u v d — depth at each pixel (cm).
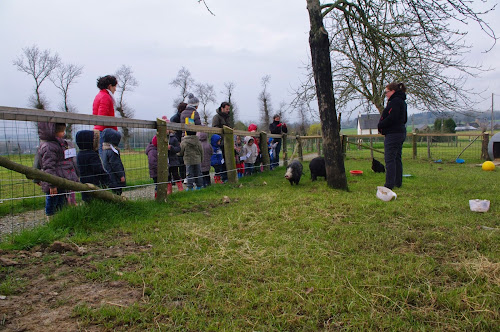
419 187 702
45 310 234
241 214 477
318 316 229
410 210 482
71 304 242
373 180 839
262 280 279
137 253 336
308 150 2408
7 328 211
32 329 212
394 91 648
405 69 956
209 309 238
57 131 445
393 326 216
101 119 464
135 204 495
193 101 714
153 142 698
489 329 212
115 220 436
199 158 722
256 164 1092
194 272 292
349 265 304
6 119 356
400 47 870
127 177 916
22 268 300
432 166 1245
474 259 304
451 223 414
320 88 674
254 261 313
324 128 684
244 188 729
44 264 310
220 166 892
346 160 1546
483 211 467
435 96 1126
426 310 232
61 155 458
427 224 415
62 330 212
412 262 305
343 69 1394
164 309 236
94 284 272
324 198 583
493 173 980
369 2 779
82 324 219
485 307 231
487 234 364
